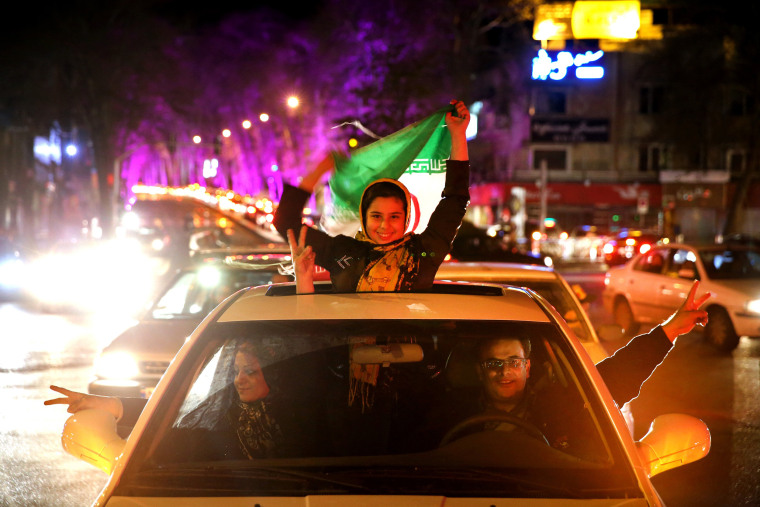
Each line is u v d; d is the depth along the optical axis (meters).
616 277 17.03
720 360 13.38
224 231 25.16
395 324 3.70
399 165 4.70
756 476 7.32
